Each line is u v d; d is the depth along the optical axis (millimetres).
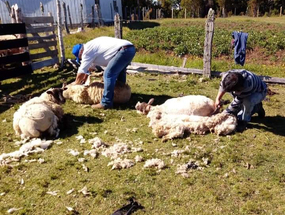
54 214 3861
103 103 7094
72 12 27391
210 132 5906
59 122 6070
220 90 5688
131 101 7730
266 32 17984
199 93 8367
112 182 4445
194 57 14219
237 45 9641
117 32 11211
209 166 4824
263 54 14398
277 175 4582
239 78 5488
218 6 48750
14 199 4133
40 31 10617
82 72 7109
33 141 5492
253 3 43281
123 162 4844
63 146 5477
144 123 6414
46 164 4914
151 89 8703
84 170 4727
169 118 6078
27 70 9891
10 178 4566
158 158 5066
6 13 26453
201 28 20688
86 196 4160
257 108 6258
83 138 5750
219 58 13984
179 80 9742
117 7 31141
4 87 9008
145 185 4375
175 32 18531
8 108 7383
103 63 7105
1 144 5602
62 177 4578
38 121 5543
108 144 5539
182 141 5609
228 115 5953
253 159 4988
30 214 3863
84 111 7023
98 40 6945
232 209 3926
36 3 26969
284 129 6113
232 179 4496
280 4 43719
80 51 7152
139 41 16469
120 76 7668
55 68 11281
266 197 4098
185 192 4234
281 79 9484
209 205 3994
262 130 6020
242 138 5695
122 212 3832
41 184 4395
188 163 4812
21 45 9680
